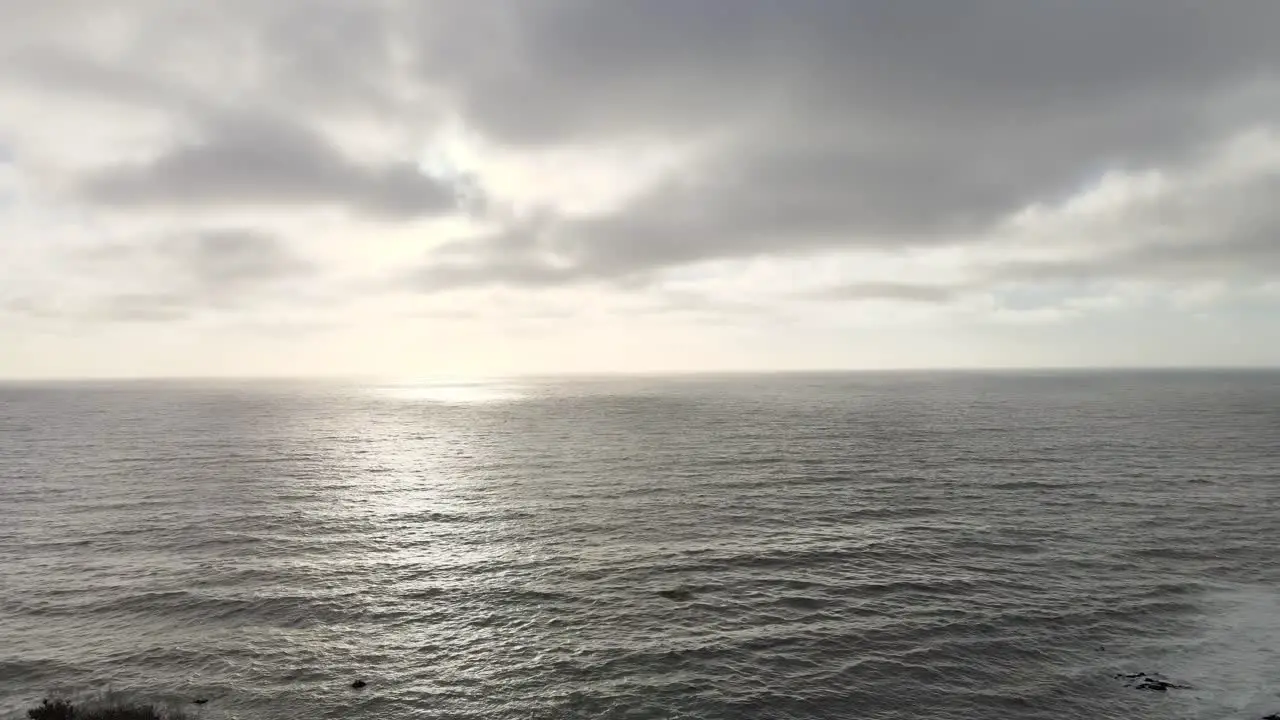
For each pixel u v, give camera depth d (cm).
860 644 2611
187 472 6406
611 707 2195
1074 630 2716
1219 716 2122
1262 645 2580
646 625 2802
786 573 3378
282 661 2514
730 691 2284
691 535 4066
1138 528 4094
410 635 2730
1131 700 2219
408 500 5141
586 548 3838
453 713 2177
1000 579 3262
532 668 2452
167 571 3466
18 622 2839
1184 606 2931
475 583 3303
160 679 2384
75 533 4156
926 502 4841
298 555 3747
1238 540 3831
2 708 2205
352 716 2159
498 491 5478
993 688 2298
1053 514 4456
